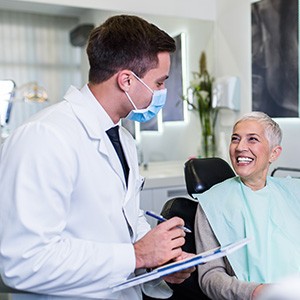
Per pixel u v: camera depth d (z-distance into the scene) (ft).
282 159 7.57
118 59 2.91
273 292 1.34
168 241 2.80
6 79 8.34
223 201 4.55
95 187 2.87
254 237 4.24
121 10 8.70
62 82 8.85
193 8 9.25
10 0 8.17
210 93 9.44
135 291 3.27
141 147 9.23
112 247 2.71
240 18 8.49
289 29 7.16
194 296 4.51
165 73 3.11
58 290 2.58
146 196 7.87
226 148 9.02
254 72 8.11
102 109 3.11
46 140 2.56
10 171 2.50
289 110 7.26
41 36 8.60
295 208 4.61
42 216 2.47
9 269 2.43
